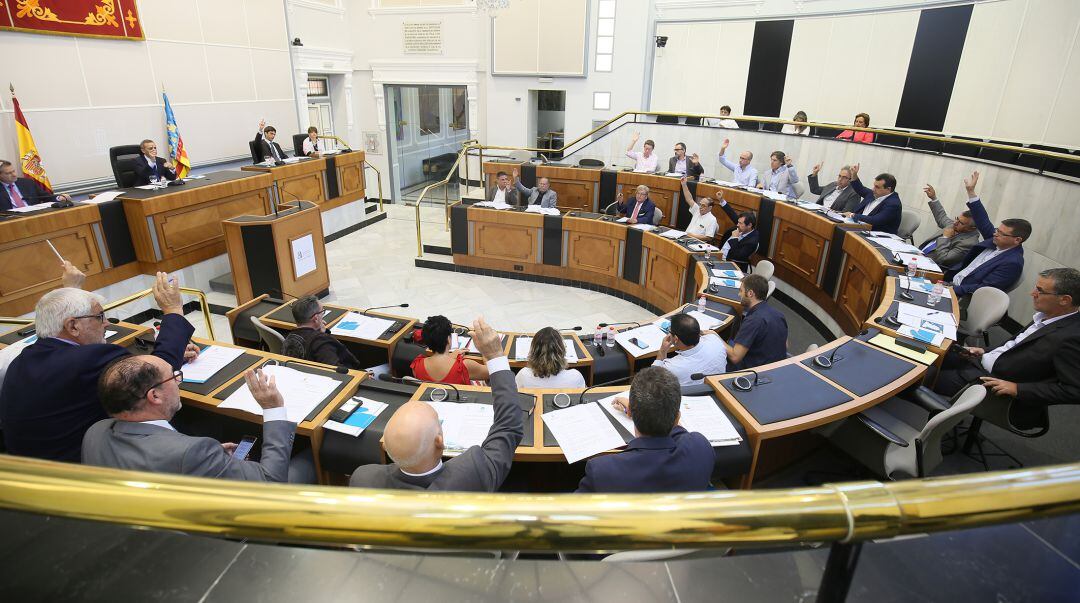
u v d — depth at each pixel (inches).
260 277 220.8
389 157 439.2
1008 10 263.0
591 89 385.7
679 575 39.8
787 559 40.0
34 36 240.5
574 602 37.8
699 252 215.0
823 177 293.0
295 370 109.1
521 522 23.3
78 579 39.6
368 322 155.0
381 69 419.5
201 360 112.9
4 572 40.0
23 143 235.3
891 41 312.5
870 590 38.1
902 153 252.1
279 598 38.7
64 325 87.7
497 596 38.4
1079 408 148.2
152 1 283.7
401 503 23.7
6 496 23.7
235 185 259.0
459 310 241.8
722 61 375.6
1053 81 246.1
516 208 279.6
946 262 185.2
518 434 68.9
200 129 319.0
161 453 68.5
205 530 23.0
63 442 84.0
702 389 108.0
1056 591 37.9
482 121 421.1
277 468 72.1
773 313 134.1
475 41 398.6
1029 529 41.4
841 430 115.5
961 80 287.9
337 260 302.4
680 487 72.0
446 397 102.1
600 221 257.6
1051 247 180.9
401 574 39.8
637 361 145.0
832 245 210.4
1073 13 236.2
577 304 252.2
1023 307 191.3
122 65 275.0
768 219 250.1
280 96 368.8
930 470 105.1
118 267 218.7
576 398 104.6
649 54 381.1
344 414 96.6
